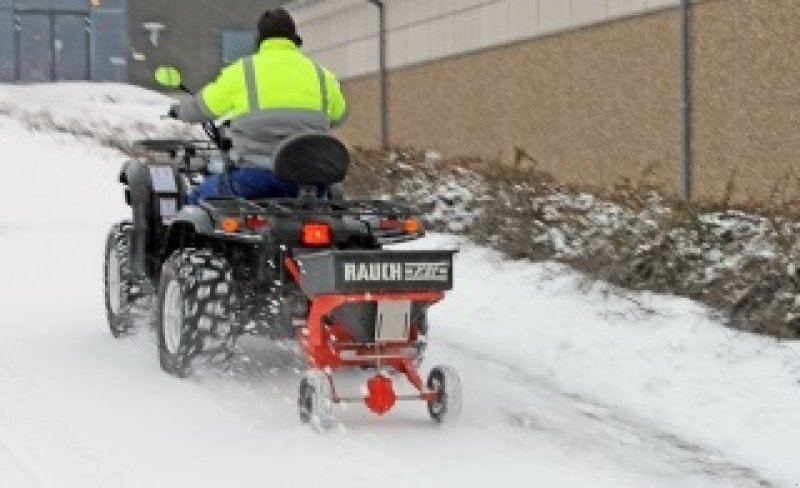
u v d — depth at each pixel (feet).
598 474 20.70
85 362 27.17
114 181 66.54
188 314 24.40
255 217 23.47
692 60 56.49
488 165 47.47
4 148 76.43
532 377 27.43
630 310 31.55
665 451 22.38
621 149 62.13
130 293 28.96
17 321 32.04
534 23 69.67
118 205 58.08
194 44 148.77
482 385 26.45
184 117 26.40
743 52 53.31
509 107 72.79
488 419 23.76
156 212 28.02
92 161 73.92
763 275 30.14
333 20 97.86
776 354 27.63
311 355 22.89
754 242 31.76
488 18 74.79
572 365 28.17
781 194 48.78
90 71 142.82
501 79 73.61
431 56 82.07
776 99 51.37
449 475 20.01
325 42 99.60
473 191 44.06
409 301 22.39
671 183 58.03
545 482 20.04
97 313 33.30
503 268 37.40
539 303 33.27
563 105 67.26
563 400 25.62
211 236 25.86
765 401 25.16
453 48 79.25
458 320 32.30
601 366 27.96
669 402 25.54
